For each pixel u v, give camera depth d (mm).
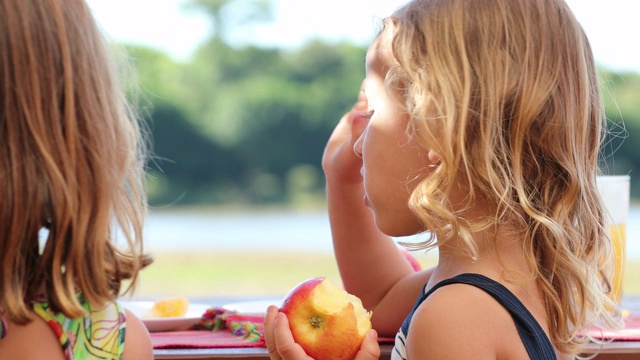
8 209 918
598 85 1176
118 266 1016
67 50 947
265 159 20562
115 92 1031
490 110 1050
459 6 1094
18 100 921
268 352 1154
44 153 924
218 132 20438
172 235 15609
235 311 1395
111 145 994
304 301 1070
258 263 11852
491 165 1045
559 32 1105
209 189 20484
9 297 918
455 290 1013
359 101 1419
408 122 1093
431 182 1036
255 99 20531
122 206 1030
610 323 1194
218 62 20609
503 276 1045
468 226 1042
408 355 1019
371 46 1176
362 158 1223
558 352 1120
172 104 20266
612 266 1235
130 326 1047
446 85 1051
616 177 1414
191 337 1311
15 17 924
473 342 979
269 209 20531
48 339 952
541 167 1087
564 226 1093
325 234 15695
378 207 1122
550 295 1075
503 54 1066
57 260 934
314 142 20641
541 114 1076
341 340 1055
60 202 932
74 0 982
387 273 1370
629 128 19109
